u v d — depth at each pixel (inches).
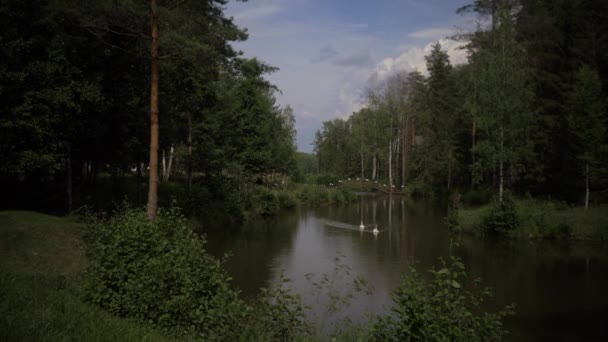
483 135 1323.8
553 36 1435.8
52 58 737.0
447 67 2447.1
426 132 2475.4
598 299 637.3
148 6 613.6
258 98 1747.0
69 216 789.9
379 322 289.7
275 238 1173.7
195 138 1438.2
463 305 280.8
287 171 2308.1
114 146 1007.0
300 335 342.0
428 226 1393.9
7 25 703.1
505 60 1289.4
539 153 1406.3
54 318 287.0
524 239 1112.8
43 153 753.0
